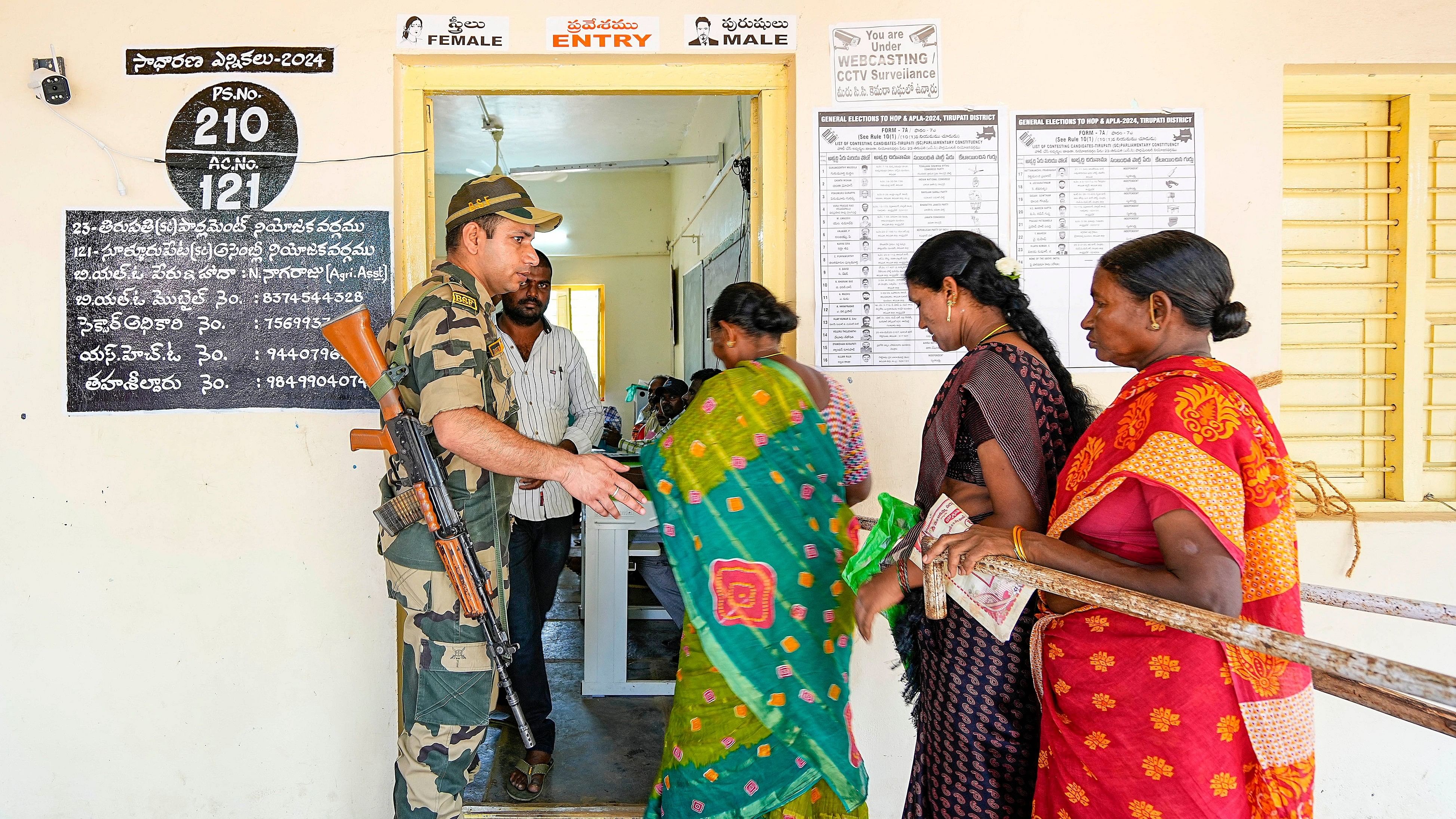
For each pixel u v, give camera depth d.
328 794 2.18
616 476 1.65
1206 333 1.29
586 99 5.01
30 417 2.13
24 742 2.14
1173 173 2.26
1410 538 2.28
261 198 2.15
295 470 2.16
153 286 2.14
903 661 1.69
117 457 2.14
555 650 3.71
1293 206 2.43
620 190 7.31
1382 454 2.46
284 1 2.15
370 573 2.16
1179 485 1.14
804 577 1.48
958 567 1.30
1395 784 2.26
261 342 2.16
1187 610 1.01
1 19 2.12
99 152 2.14
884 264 2.25
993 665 1.45
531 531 2.59
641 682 3.13
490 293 1.89
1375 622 2.27
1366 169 2.45
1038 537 1.27
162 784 2.16
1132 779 1.22
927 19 2.23
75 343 2.14
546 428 2.80
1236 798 1.19
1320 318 2.44
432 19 2.16
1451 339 2.47
